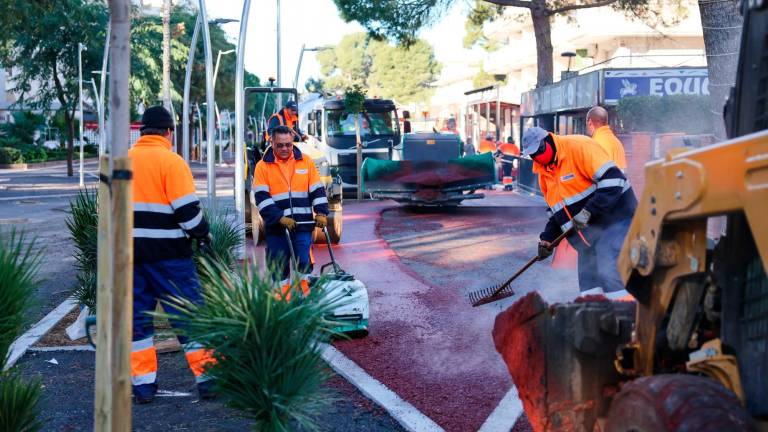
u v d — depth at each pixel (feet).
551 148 19.56
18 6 66.64
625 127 48.52
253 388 12.76
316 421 15.47
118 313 11.18
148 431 15.20
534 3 71.41
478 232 46.93
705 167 8.48
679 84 54.95
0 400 12.67
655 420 8.70
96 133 239.09
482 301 20.75
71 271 34.78
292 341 12.81
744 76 9.45
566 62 125.90
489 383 17.57
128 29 10.84
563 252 32.58
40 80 138.10
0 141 178.19
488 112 99.09
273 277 14.38
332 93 82.69
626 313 11.40
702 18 28.89
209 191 37.96
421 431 14.80
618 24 97.81
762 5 8.98
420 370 18.70
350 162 75.51
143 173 16.84
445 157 65.87
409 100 320.50
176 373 19.22
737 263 9.16
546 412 12.22
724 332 9.38
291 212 22.97
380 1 69.21
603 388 11.60
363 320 21.58
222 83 212.02
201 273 20.45
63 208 68.39
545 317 12.22
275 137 22.93
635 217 10.03
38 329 23.36
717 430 8.15
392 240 44.37
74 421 15.76
